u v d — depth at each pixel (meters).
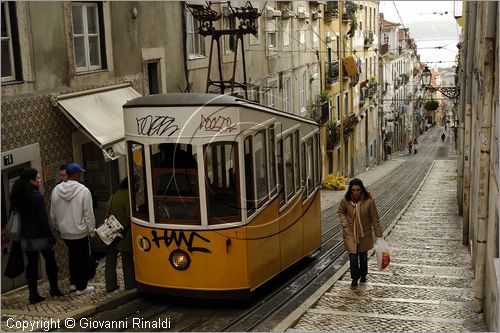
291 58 32.78
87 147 14.97
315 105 37.62
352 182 12.10
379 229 12.20
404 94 84.75
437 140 108.94
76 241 11.12
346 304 11.02
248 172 10.74
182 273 10.66
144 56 17.12
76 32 14.43
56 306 10.43
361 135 53.31
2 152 11.48
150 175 10.67
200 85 21.03
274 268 12.02
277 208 12.16
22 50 12.30
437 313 10.38
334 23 43.03
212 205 10.51
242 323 10.13
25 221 10.41
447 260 15.64
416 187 38.34
